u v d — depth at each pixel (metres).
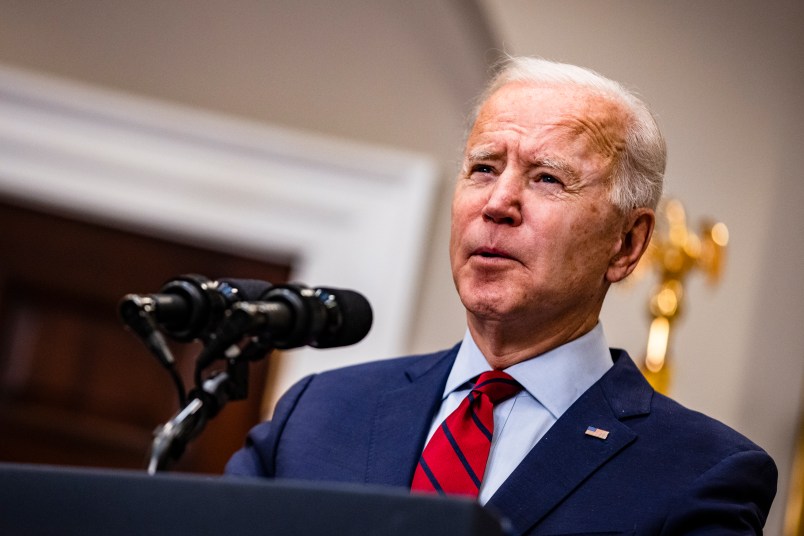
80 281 11.97
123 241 11.94
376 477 5.01
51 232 11.99
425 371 5.48
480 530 2.90
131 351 11.94
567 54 11.62
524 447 5.03
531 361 5.22
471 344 5.37
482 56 11.58
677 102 11.94
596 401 5.07
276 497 3.00
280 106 11.78
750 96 11.97
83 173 11.80
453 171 11.57
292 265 11.67
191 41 11.89
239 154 11.72
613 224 5.29
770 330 11.77
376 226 11.41
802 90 11.98
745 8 12.05
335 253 11.47
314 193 11.56
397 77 11.75
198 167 11.72
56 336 11.97
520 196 5.14
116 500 3.11
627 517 4.64
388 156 11.48
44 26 11.90
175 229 11.80
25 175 11.80
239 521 3.01
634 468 4.80
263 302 4.41
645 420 5.03
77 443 11.78
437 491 4.86
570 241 5.13
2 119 11.78
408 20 11.74
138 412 11.83
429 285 11.34
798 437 11.54
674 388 11.65
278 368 11.40
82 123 11.80
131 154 11.75
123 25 11.92
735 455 4.81
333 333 4.56
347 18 11.87
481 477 4.90
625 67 11.82
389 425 5.23
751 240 11.84
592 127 5.27
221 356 4.26
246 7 11.94
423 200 11.34
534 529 4.67
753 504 4.73
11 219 11.99
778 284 11.80
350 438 5.23
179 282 4.35
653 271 10.95
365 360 11.10
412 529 2.91
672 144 11.90
